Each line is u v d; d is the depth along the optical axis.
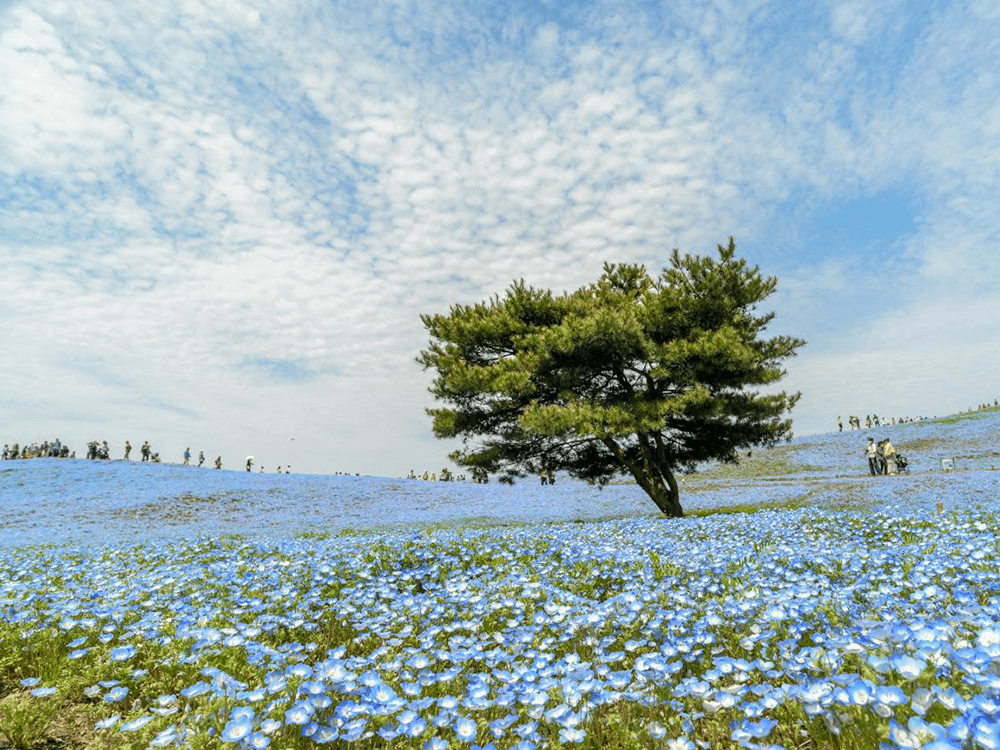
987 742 2.54
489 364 21.19
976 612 4.85
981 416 55.41
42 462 43.22
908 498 20.70
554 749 3.43
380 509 31.33
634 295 22.84
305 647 5.49
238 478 40.44
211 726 3.56
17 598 7.23
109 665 4.85
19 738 3.82
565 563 9.18
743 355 18.69
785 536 11.17
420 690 4.24
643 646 5.07
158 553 12.77
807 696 3.26
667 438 22.73
